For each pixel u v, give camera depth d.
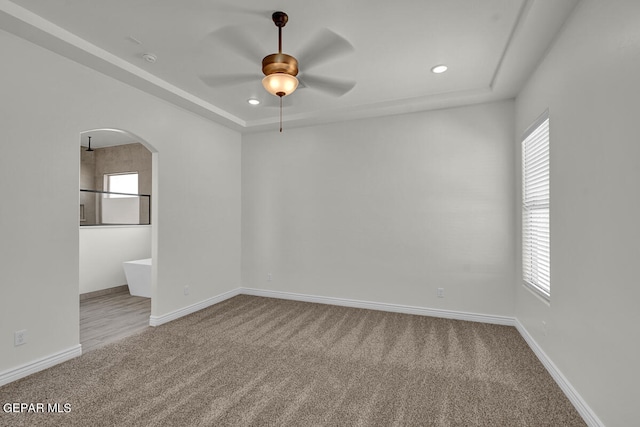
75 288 2.65
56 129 2.50
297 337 3.11
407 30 2.30
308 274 4.40
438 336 3.12
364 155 4.08
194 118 3.90
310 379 2.32
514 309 3.42
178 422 1.83
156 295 3.44
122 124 3.00
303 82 3.02
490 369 2.46
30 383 2.23
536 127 2.72
